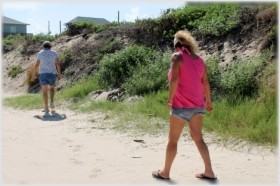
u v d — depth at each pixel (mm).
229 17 12891
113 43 16031
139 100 11219
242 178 5477
